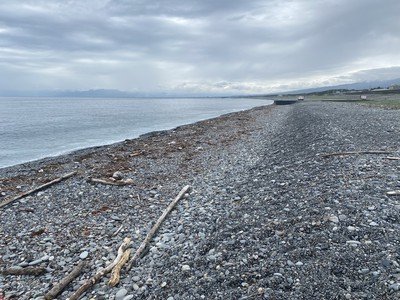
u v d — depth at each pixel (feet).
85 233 38.50
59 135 146.20
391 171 44.65
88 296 26.03
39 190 55.01
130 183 57.93
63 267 31.19
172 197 50.78
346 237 27.76
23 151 107.55
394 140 69.36
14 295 27.02
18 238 37.63
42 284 28.50
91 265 31.19
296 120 144.15
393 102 229.04
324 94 625.41
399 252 24.48
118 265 29.50
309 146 71.87
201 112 343.87
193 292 24.23
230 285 24.39
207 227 36.83
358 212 31.89
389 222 29.48
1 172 71.82
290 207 37.24
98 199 50.31
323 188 40.83
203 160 79.15
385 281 21.53
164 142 109.50
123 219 42.47
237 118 201.87
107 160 80.89
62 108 415.85
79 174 65.87
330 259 24.99
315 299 21.27
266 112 253.44
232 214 39.06
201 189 53.67
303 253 26.55
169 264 29.48
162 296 24.54
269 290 22.81
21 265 31.68
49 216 44.14
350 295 20.97
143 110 391.24
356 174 44.55
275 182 49.65
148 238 35.17
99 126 188.03
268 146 90.22
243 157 79.00
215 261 28.17
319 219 31.81
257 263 26.68
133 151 93.61
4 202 48.78
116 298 25.38
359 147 63.41
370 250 25.32
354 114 139.23
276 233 31.27
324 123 107.45
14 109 373.81
